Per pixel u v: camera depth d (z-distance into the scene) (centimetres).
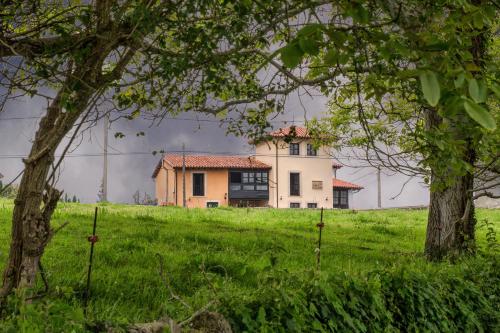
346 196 6725
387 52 283
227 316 427
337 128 1291
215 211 2777
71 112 464
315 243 1434
